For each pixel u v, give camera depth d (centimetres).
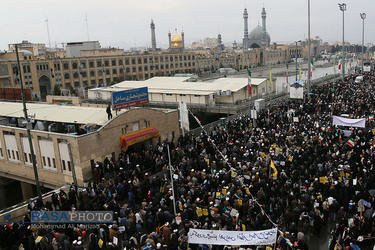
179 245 1571
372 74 8525
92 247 1555
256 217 1756
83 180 2517
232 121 3991
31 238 1596
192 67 12838
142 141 3128
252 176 2162
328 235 1775
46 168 2775
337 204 1828
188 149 2920
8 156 3045
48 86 8762
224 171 2294
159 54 11594
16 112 3438
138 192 2128
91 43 11881
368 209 1686
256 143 2839
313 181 2055
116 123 2789
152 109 3138
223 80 6012
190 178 2284
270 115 3978
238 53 15100
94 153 2609
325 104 4534
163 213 1758
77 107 3453
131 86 6316
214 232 1353
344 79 7606
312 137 2938
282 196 1992
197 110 5131
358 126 3000
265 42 19850
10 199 3297
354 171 2144
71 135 2522
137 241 1577
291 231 1580
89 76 9631
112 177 2578
